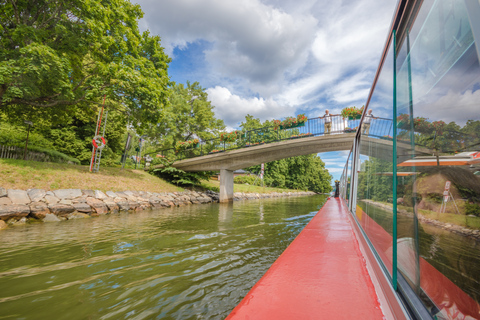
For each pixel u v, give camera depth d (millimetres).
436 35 912
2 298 3020
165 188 19422
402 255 1171
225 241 6305
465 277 755
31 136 16422
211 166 22406
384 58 1705
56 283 3490
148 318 2611
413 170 1095
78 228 7543
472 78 695
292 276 1573
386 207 1526
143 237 6551
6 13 10812
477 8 634
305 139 17547
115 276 3787
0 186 8984
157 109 15094
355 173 4367
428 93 975
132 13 15484
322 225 3857
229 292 3277
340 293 1302
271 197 34125
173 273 3953
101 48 12867
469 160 747
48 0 11047
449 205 846
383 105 1698
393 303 1111
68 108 14703
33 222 8234
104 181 14320
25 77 9672
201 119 33469
